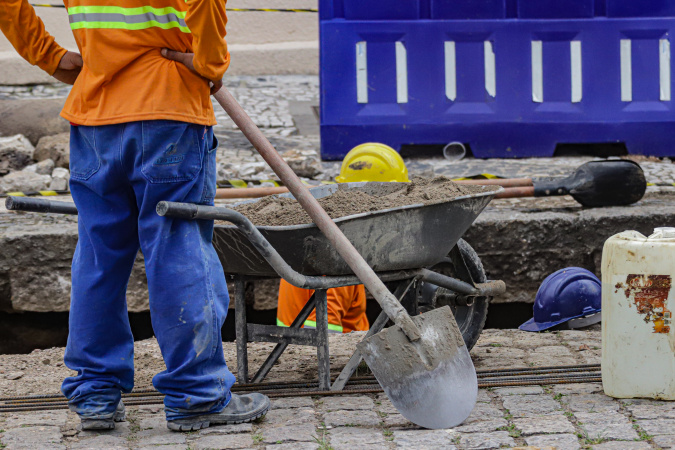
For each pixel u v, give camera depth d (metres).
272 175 16.56
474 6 17.97
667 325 7.25
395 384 6.94
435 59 18.02
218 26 6.16
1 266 12.50
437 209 8.10
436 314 7.26
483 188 8.80
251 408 7.03
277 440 6.59
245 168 16.66
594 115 18.23
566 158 18.38
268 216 8.24
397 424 7.03
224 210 6.59
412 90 18.05
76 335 6.84
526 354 9.33
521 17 18.02
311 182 16.05
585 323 10.86
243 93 24.81
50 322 13.42
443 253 8.55
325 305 7.94
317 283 7.64
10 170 17.55
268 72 27.55
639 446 6.27
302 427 6.90
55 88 25.42
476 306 9.35
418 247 8.20
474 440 6.53
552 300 10.91
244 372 8.47
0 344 13.37
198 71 6.34
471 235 13.12
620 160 13.62
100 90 6.54
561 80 18.20
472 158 18.45
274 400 7.73
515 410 7.22
